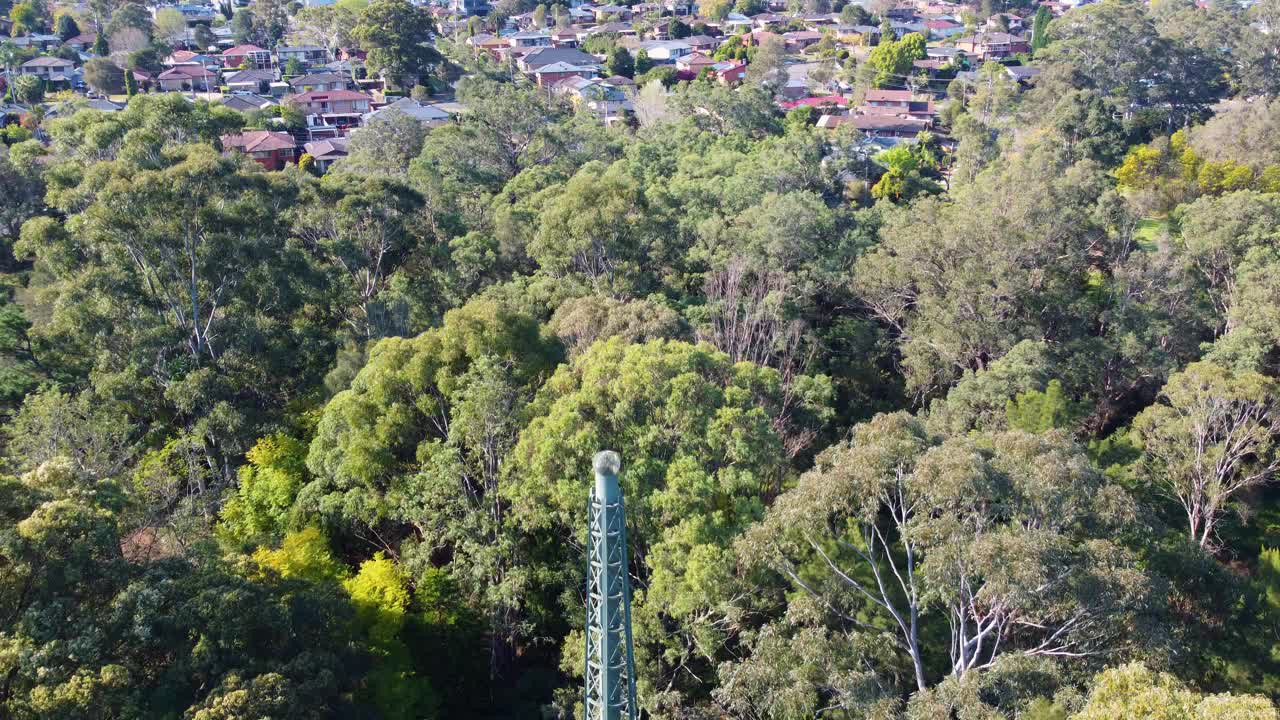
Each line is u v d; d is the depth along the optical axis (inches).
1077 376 2080.5
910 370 2244.1
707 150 3747.5
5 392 1827.0
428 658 1464.1
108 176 2020.2
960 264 2304.4
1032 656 1026.7
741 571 1229.7
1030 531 1035.9
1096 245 2559.1
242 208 2103.8
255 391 1931.6
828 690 1136.8
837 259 2504.9
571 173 3486.7
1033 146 3444.9
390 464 1482.5
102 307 1942.7
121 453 1656.0
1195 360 2229.3
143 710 943.0
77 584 1051.9
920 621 1268.5
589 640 1050.7
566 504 1300.4
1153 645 1000.9
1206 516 1718.8
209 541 1347.2
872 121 4729.3
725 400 1427.2
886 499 1152.8
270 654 1082.1
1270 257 2187.5
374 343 1905.8
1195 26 4968.0
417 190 2844.5
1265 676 1209.4
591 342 1792.6
